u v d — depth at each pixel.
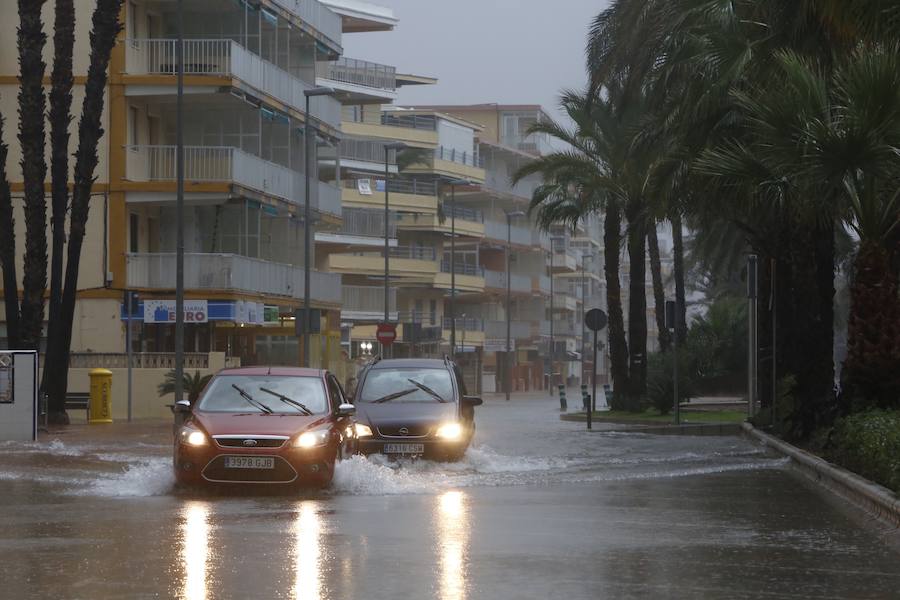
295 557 12.38
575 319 149.88
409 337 68.44
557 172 55.88
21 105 38.44
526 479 21.64
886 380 24.81
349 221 92.19
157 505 17.25
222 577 11.20
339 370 67.81
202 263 50.38
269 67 55.47
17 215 49.31
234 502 17.66
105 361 47.25
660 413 49.03
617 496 18.78
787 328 33.38
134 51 50.56
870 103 23.31
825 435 25.95
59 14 38.62
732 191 28.45
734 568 11.95
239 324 56.75
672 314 41.28
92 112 39.19
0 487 19.95
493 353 122.19
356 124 99.25
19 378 32.09
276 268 56.34
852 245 75.62
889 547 13.47
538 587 10.78
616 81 42.75
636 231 51.44
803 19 27.03
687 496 18.84
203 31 54.06
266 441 18.92
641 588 10.80
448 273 107.69
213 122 55.56
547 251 132.50
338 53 65.75
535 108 128.38
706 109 32.28
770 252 35.84
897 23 23.11
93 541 13.53
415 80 99.12
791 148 24.38
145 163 50.94
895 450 18.33
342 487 19.58
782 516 16.28
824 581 11.32
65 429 37.69
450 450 23.38
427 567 11.79
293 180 58.69
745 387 68.44
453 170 107.19
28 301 38.44
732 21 32.19
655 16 37.72
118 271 49.38
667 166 35.44
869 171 23.94
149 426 39.94
